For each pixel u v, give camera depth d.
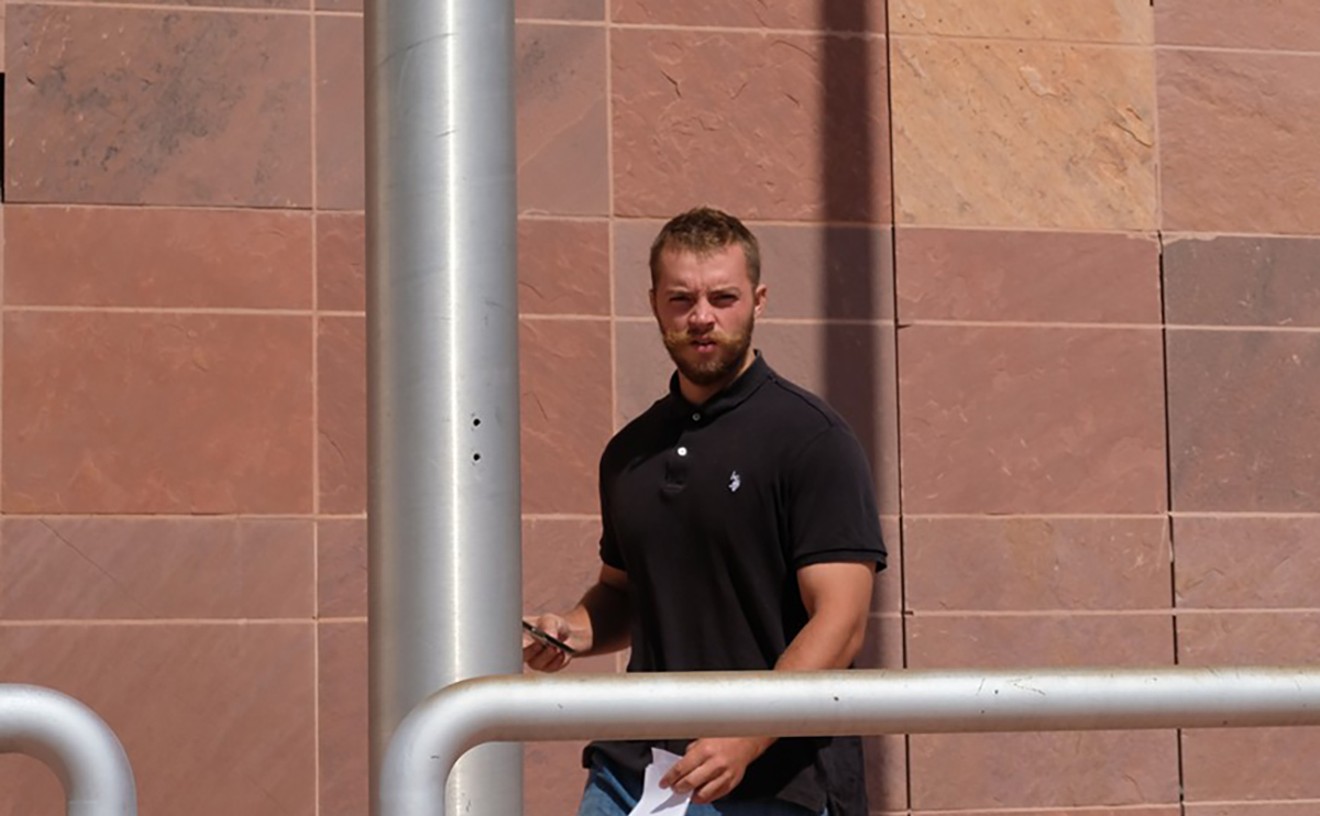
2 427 8.99
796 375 9.62
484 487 4.56
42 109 9.17
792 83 9.80
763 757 6.08
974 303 9.80
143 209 9.20
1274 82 10.18
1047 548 9.71
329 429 9.22
